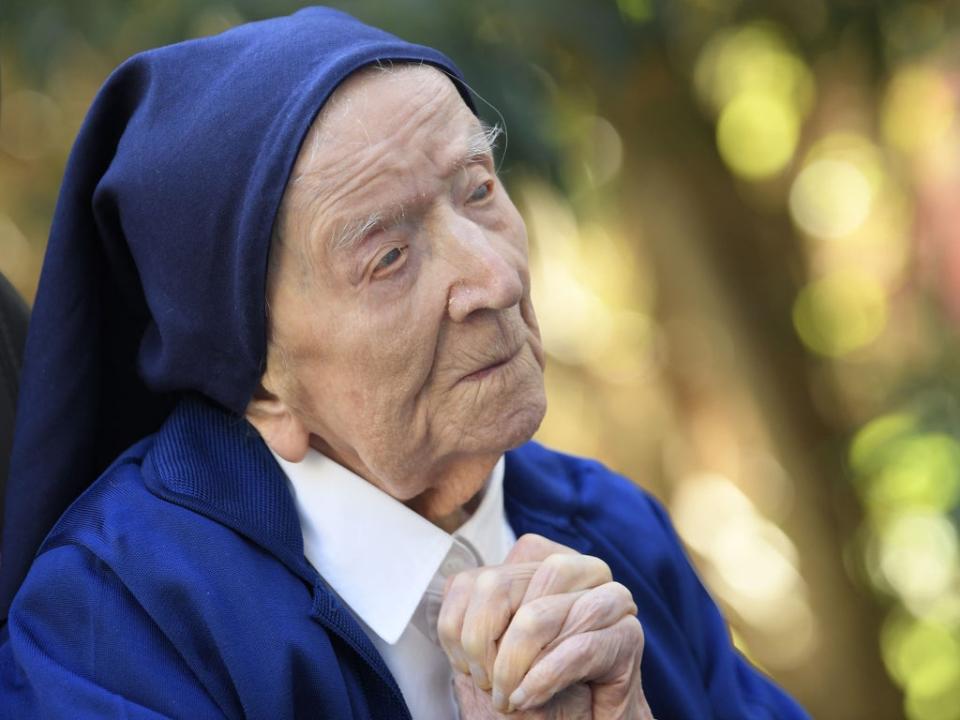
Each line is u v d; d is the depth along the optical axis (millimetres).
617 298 11922
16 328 5129
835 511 12523
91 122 4492
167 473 4379
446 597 4090
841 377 12695
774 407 12172
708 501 12172
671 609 5234
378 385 4168
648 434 12031
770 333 12297
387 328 4102
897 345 12734
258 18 7984
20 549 4570
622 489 5434
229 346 4320
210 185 4137
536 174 8430
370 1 7809
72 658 4066
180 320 4336
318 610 4199
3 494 5035
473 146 4242
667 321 11883
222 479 4410
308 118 4023
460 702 4250
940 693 12719
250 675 4016
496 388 4230
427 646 4543
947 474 12375
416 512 4602
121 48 8789
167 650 4062
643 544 5207
